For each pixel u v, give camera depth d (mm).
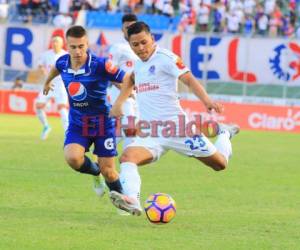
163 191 33719
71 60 26984
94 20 85812
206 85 77250
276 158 49281
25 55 79062
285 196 33312
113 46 37594
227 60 76812
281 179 39031
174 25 85812
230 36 76500
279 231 25422
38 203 29453
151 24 85562
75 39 26266
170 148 26641
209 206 30062
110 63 26719
